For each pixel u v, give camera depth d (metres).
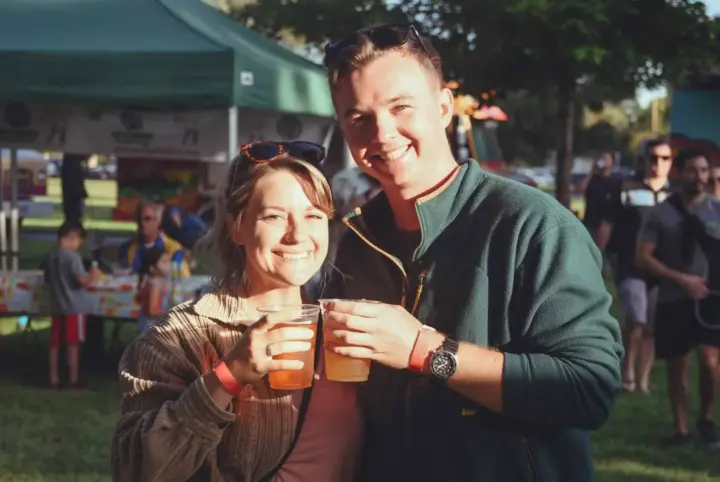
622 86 10.80
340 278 2.53
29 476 5.59
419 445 2.25
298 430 2.24
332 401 2.30
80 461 5.93
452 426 2.22
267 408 2.19
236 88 7.54
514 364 2.08
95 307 7.85
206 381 1.99
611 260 7.97
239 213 2.22
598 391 2.10
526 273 2.17
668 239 6.43
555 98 11.55
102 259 10.11
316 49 11.52
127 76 7.60
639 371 8.07
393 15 10.34
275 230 2.19
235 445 2.18
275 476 2.24
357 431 2.33
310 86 8.46
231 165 2.27
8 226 11.61
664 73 10.45
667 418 7.23
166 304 7.38
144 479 2.03
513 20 9.73
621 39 9.97
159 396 2.11
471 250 2.25
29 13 8.50
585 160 41.06
